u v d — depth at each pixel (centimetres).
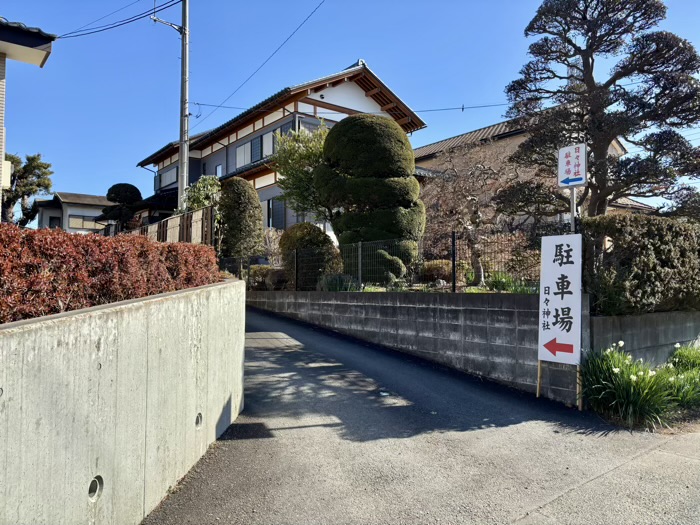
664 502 343
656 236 618
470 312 706
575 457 424
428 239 1241
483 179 1243
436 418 518
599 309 600
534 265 701
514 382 642
